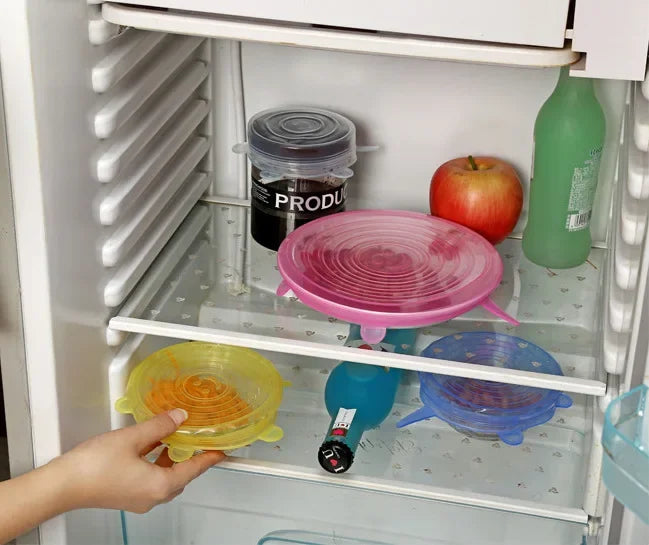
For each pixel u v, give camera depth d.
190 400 1.13
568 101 1.18
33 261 0.95
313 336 1.13
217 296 1.20
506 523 1.24
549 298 1.22
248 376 1.18
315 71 1.33
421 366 1.06
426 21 0.91
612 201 1.32
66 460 1.01
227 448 1.08
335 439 1.08
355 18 0.92
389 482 1.12
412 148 1.35
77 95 0.96
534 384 1.05
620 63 0.89
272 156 1.22
